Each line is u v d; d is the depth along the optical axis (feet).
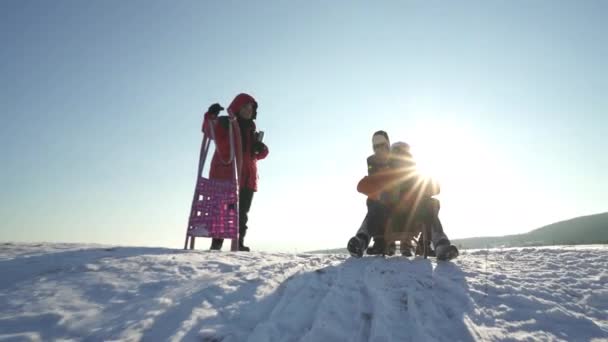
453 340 6.00
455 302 7.84
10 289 7.54
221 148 17.93
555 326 6.66
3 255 10.66
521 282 9.68
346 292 8.21
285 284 8.81
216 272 9.71
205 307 6.98
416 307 7.39
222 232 16.47
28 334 5.56
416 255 15.61
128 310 6.71
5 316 6.23
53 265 9.30
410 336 6.03
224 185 17.03
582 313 7.52
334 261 13.08
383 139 15.67
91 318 6.31
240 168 18.04
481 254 16.53
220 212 16.66
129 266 9.54
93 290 7.67
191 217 16.16
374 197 15.06
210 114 17.39
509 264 12.71
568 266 12.23
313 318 6.70
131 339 5.60
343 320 6.57
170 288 8.04
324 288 8.59
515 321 6.88
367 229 14.90
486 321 6.82
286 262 12.02
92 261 9.80
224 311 6.86
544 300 7.98
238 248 17.04
